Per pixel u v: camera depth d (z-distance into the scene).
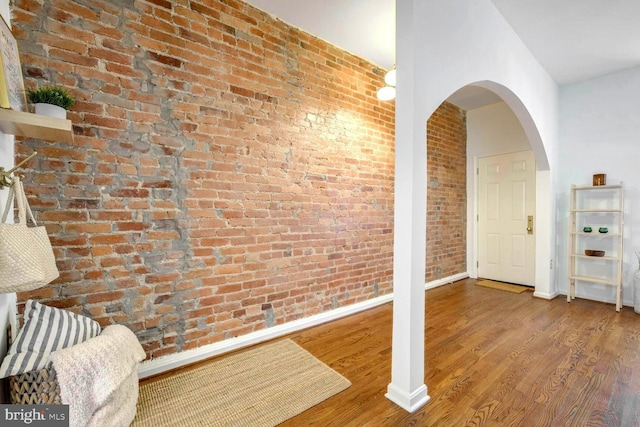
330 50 2.77
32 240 1.13
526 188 4.05
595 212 3.46
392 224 3.46
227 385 1.77
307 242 2.65
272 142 2.38
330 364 2.02
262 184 2.34
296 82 2.53
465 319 2.84
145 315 1.84
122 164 1.75
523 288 3.95
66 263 1.60
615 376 1.84
